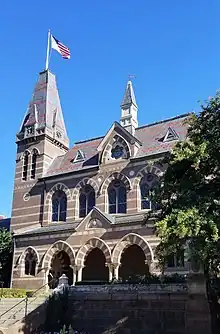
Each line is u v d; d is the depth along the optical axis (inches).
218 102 811.4
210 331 794.8
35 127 1755.7
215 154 750.5
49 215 1567.4
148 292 920.3
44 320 992.2
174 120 1541.6
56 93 1911.9
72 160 1665.8
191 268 854.5
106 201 1444.4
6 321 979.9
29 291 1291.8
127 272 1318.9
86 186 1519.4
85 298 1001.5
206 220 657.0
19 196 1685.5
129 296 941.2
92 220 1342.3
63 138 1822.1
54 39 1815.9
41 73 1936.5
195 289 836.6
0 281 1552.7
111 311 953.5
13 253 1509.6
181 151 813.9
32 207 1626.5
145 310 908.6
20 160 1752.0
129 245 1250.6
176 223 675.4
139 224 1247.5
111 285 981.8
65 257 1466.5
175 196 808.9
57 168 1673.2
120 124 1539.1
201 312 813.9
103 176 1478.8
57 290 1033.5
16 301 1112.2
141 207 1369.3
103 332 940.6
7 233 1604.3
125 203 1408.7
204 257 651.5
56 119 1812.3
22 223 1625.2
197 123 824.3
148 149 1448.1
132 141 1454.2
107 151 1503.4
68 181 1566.2
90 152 1652.3
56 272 1456.7
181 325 852.6
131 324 914.1
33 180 1672.0
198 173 770.2
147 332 885.8
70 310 1011.3
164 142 1437.0
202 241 657.0
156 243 1199.6
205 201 695.7
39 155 1706.4
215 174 766.5
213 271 783.7
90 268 1408.7
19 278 1448.1
